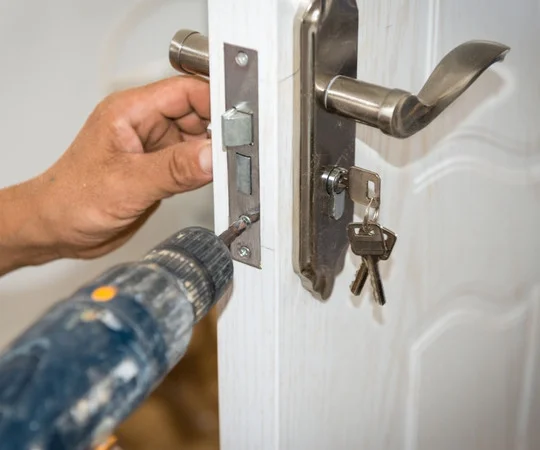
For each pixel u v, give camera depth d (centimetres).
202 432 131
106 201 73
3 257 84
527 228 87
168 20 106
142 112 72
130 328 44
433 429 88
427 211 72
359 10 55
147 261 50
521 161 82
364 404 75
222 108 54
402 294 74
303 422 66
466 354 88
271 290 58
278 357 61
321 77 53
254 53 51
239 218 57
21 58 103
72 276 119
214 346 130
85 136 74
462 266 81
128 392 43
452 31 65
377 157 63
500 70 74
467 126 73
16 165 110
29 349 42
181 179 67
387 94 51
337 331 66
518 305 93
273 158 53
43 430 39
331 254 60
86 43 105
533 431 106
